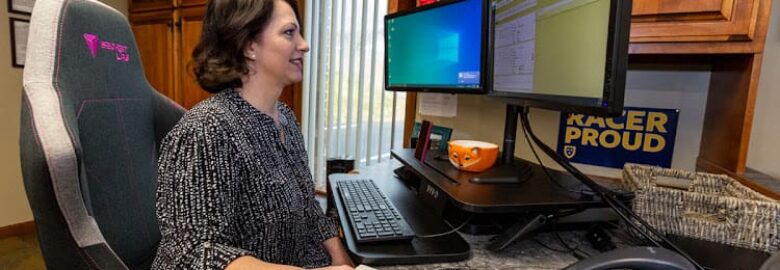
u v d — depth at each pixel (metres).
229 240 0.67
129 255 0.91
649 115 1.07
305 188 0.86
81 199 0.70
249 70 0.75
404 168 1.17
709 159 0.97
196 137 0.65
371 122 2.23
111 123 0.88
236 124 0.69
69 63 0.78
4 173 2.45
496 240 0.72
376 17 2.14
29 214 2.57
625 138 1.09
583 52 0.66
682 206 0.68
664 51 0.84
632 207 0.73
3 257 2.23
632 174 0.82
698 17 0.79
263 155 0.73
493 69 1.02
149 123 1.03
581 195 0.72
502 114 1.23
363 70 2.22
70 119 0.71
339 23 2.29
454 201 0.71
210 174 0.64
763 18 0.75
